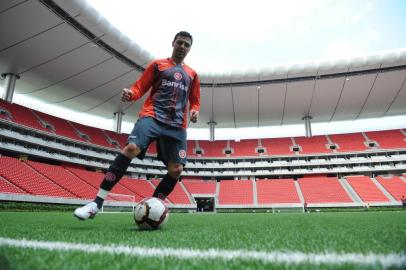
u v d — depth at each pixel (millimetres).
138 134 2418
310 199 26344
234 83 26109
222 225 3273
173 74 2787
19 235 1639
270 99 27984
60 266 831
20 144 21922
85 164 26312
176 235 1776
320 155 31344
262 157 32500
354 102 27891
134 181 28109
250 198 27766
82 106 28109
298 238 1587
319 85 25531
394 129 32906
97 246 1233
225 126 35281
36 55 19219
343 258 958
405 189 25750
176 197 27812
